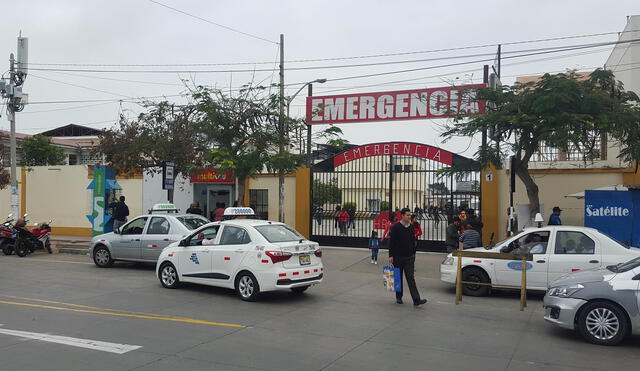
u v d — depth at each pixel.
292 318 9.38
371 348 7.48
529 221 15.73
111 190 20.95
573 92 13.42
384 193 19.36
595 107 13.32
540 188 17.88
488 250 11.99
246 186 22.34
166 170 17.72
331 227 20.23
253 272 10.68
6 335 7.87
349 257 17.94
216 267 11.38
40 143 35.19
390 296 11.88
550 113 13.53
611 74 14.39
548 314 8.52
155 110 20.11
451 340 8.02
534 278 11.34
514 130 14.23
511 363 6.90
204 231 12.08
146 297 11.14
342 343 7.72
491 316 9.94
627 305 7.77
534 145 14.22
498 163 14.69
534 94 13.85
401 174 19.11
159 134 19.61
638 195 14.05
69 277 13.86
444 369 6.58
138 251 15.16
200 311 9.82
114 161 19.72
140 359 6.76
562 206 17.59
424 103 19.20
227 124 17.80
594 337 7.92
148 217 15.41
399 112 19.55
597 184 17.28
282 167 17.55
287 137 18.38
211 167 19.69
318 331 8.43
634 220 14.06
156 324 8.70
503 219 18.05
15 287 12.25
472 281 11.98
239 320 9.12
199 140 19.22
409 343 7.79
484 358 7.11
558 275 11.21
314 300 11.20
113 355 6.91
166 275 12.27
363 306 10.66
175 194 24.36
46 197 26.27
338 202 20.06
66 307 10.01
